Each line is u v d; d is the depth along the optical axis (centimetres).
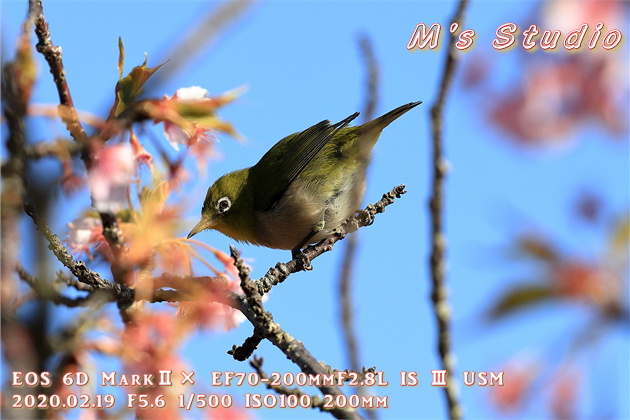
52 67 608
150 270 724
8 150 534
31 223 533
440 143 604
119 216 738
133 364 619
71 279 668
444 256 606
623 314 358
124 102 657
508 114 290
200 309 727
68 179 589
